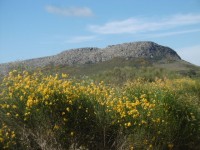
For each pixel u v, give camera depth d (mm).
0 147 7352
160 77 25750
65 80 8906
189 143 8641
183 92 12516
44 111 7754
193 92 14938
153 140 8039
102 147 7918
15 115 7824
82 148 7883
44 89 7941
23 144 7535
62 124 7797
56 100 7910
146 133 7977
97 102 8180
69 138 7832
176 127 8461
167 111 8672
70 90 8234
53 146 7699
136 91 10109
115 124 8023
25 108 7816
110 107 8164
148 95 9742
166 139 8234
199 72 41156
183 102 9422
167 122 8297
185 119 8766
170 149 8219
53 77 8828
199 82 16781
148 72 27500
